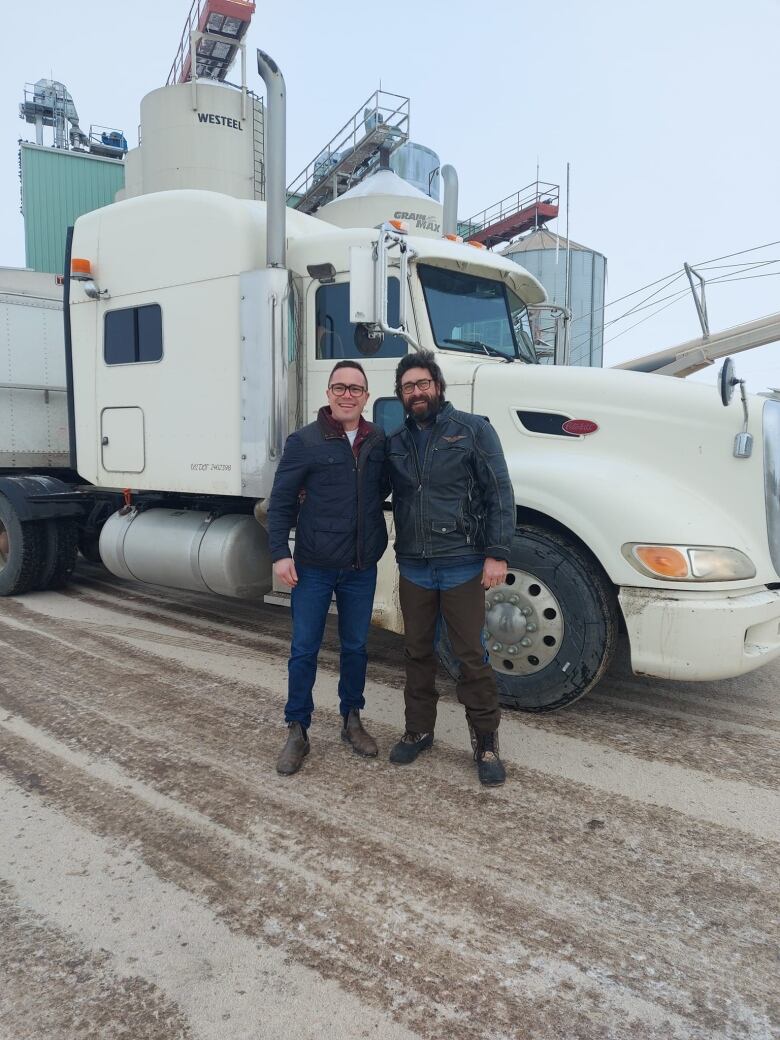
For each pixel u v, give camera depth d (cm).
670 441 363
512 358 497
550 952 206
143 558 569
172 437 521
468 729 371
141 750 339
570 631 359
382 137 1611
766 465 346
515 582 374
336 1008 185
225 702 404
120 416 555
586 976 197
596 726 375
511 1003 187
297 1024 179
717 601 331
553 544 365
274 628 572
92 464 582
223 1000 187
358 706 347
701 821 280
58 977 195
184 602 664
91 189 2091
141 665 471
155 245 519
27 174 2023
